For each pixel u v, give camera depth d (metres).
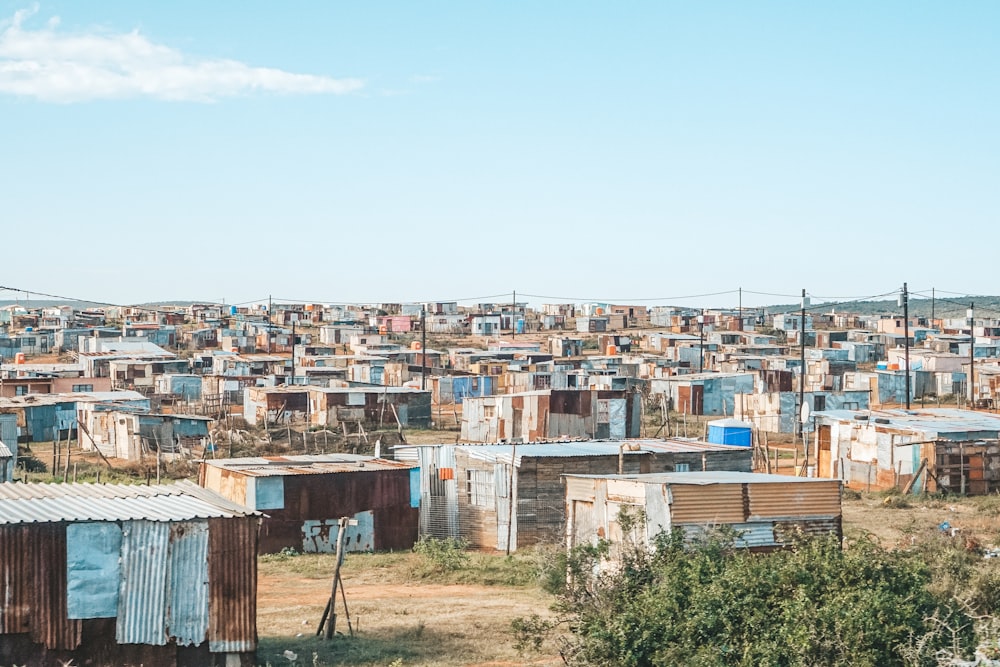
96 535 20.55
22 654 20.06
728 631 19.34
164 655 20.73
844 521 40.75
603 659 19.92
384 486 37.34
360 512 36.88
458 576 31.58
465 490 38.81
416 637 24.42
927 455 48.72
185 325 163.88
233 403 88.38
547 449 39.69
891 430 50.47
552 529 37.59
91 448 64.31
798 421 71.00
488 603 28.27
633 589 22.36
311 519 36.12
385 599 28.89
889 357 111.19
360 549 36.78
